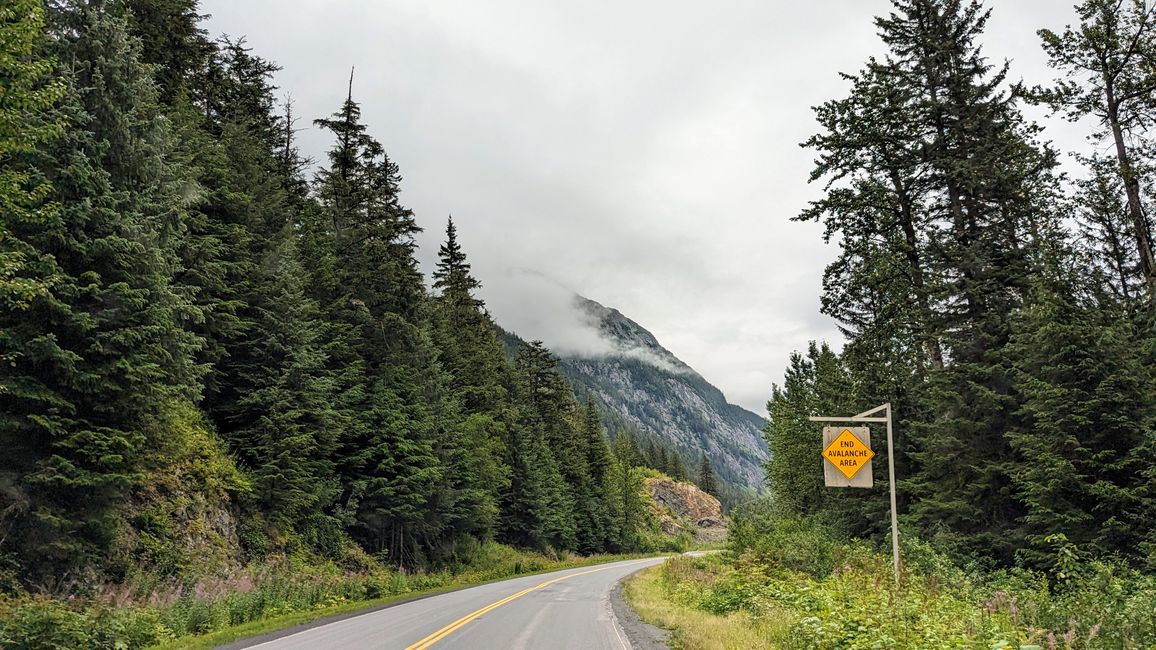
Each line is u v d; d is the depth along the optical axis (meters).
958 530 19.78
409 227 35.81
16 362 14.35
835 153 24.80
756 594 16.38
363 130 35.22
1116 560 13.49
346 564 27.98
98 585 15.36
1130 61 19.05
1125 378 14.84
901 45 24.34
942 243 22.45
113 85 17.25
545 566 52.78
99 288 15.30
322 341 30.97
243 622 15.59
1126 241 22.58
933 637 8.39
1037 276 17.84
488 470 44.72
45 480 14.16
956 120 22.86
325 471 27.64
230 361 26.05
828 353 39.91
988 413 19.28
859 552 19.91
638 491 102.56
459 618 16.20
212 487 21.91
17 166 13.95
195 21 29.44
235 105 32.81
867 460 15.23
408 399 34.59
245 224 27.69
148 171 17.58
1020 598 12.69
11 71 9.90
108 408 15.52
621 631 13.49
